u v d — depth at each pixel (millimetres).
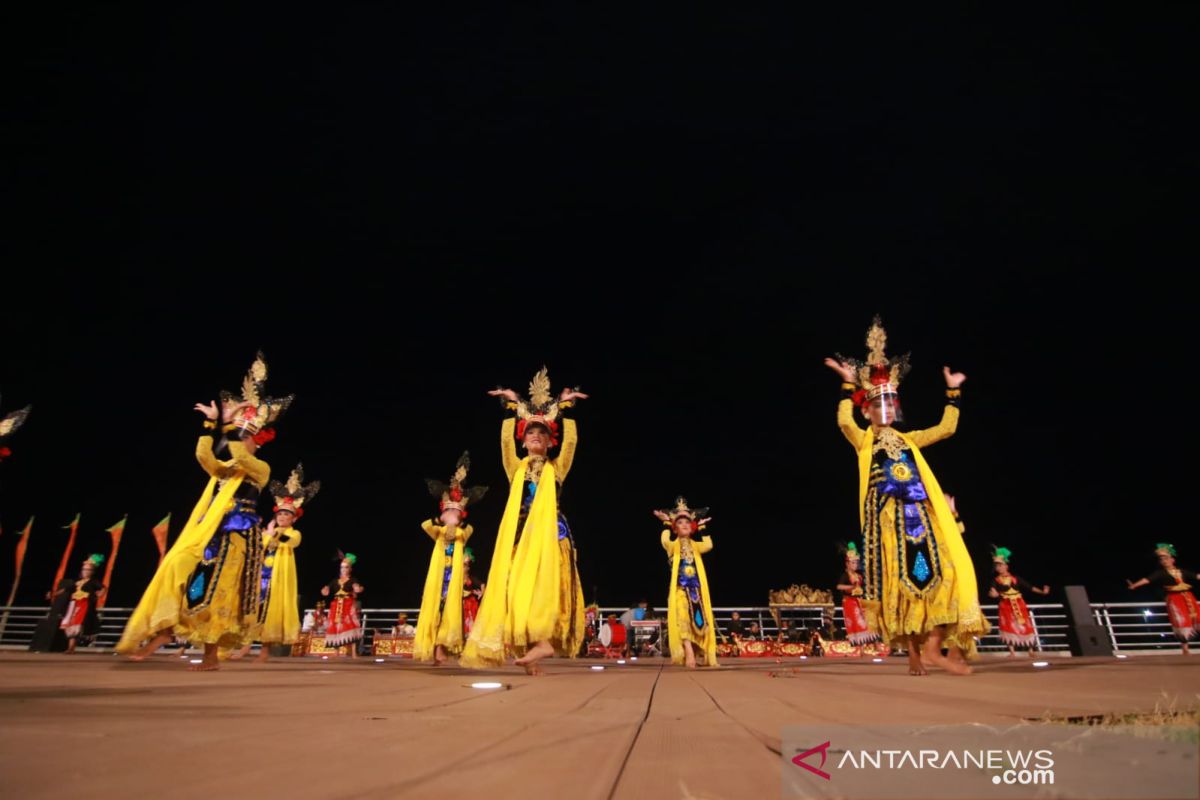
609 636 13961
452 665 8656
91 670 4598
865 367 5852
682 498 9734
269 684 3410
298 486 11414
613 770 1190
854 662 9469
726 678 4598
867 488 5488
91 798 956
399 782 1083
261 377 7016
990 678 3684
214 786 1039
